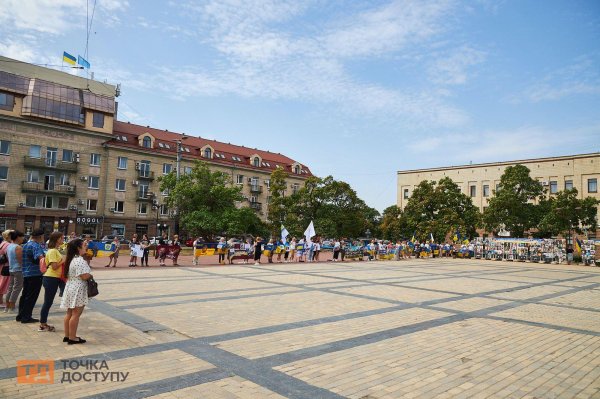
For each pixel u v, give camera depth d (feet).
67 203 156.76
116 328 25.99
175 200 137.69
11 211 143.84
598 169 184.44
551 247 126.62
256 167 220.84
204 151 202.39
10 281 30.96
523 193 163.63
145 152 177.68
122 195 170.60
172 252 78.18
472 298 44.14
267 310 33.55
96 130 163.43
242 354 21.40
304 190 159.94
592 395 17.26
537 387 18.04
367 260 114.83
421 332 27.58
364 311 34.40
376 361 20.93
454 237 150.20
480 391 17.37
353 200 163.53
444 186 173.99
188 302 36.19
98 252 81.30
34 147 150.00
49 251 25.18
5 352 20.66
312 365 20.01
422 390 17.24
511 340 26.17
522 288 55.01
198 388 16.61
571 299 45.88
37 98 148.77
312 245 101.09
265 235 157.48
